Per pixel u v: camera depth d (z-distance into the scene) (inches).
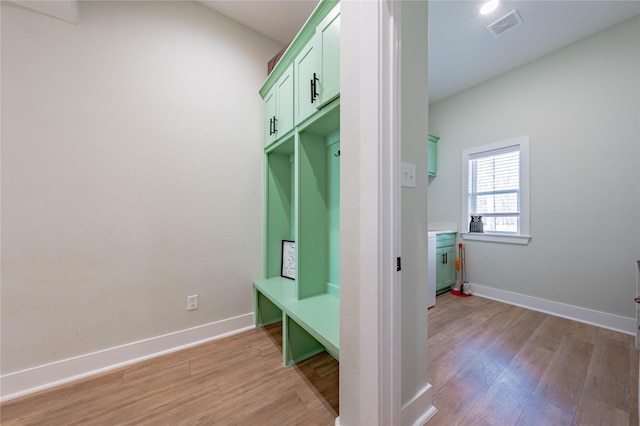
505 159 114.3
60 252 59.9
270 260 93.7
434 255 111.0
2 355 54.0
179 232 76.2
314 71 62.7
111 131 65.8
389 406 38.1
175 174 75.4
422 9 47.3
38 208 57.4
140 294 69.9
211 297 82.0
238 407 51.4
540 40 92.7
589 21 83.5
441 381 58.3
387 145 37.4
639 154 80.8
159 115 72.7
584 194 91.6
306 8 82.0
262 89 91.1
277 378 60.8
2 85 54.1
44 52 57.9
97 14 64.2
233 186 86.9
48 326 58.4
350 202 41.7
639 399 48.7
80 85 62.0
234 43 87.3
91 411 50.6
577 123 93.0
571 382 57.5
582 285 91.7
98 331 64.1
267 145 90.0
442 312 100.5
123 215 67.5
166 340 73.4
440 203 138.9
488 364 64.9
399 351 39.3
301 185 72.5
